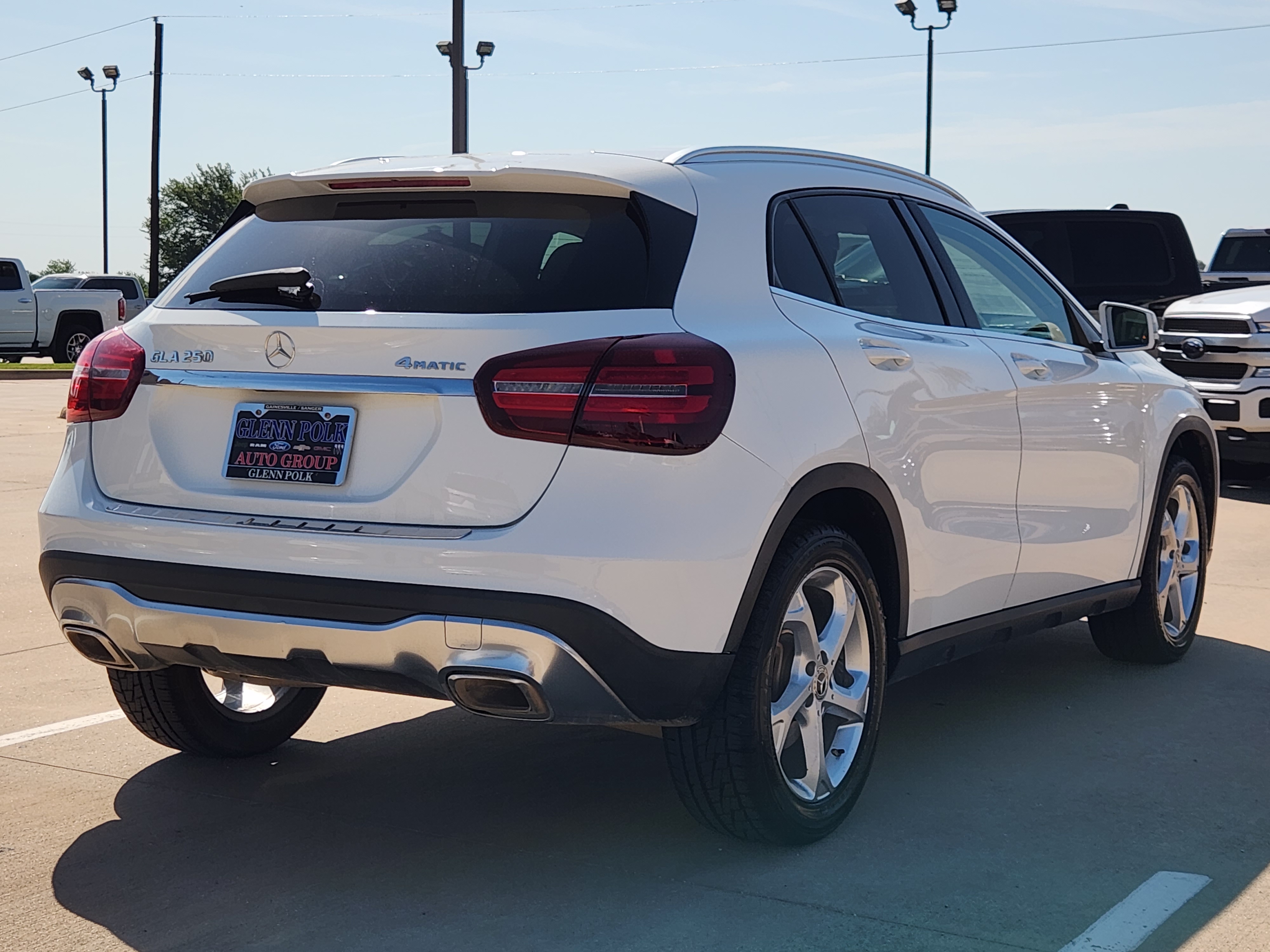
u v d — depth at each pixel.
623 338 3.31
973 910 3.38
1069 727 4.94
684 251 3.57
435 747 4.69
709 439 3.33
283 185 3.85
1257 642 6.28
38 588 7.14
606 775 4.40
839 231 4.21
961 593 4.42
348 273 3.60
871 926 3.29
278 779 4.36
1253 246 16.20
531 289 3.42
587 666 3.23
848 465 3.77
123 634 3.66
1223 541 8.83
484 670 3.23
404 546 3.25
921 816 4.04
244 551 3.41
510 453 3.25
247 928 3.29
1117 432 5.25
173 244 81.50
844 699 3.91
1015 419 4.60
